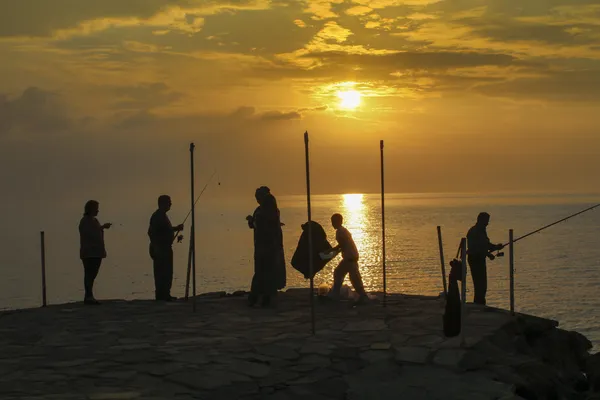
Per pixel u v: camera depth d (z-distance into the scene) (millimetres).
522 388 9758
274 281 15242
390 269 106312
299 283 84562
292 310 14828
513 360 10789
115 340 11961
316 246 15445
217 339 11898
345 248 15320
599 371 12922
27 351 11211
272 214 15312
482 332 11773
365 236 190875
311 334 12148
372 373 10047
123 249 182875
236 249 167125
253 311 14789
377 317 13625
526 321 13492
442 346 11000
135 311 15070
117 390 9086
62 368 10141
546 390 10281
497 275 104750
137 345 11539
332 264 104438
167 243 17078
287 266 107688
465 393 9203
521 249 153375
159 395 8914
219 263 129625
